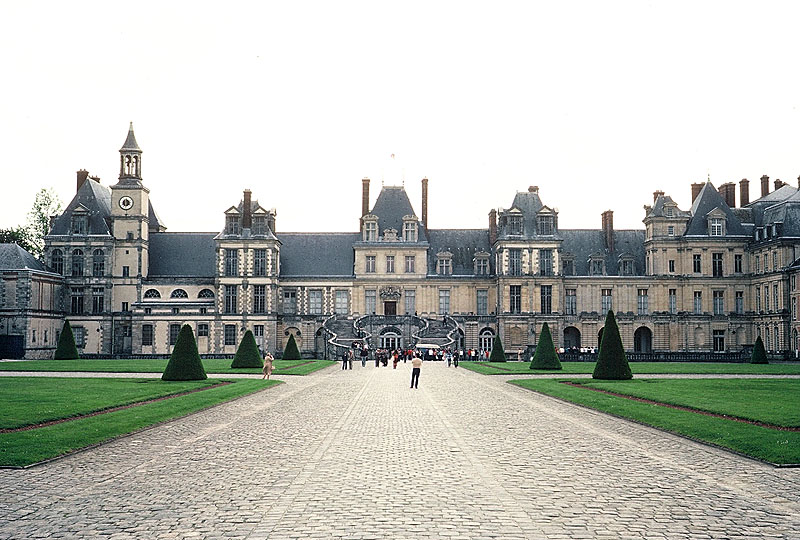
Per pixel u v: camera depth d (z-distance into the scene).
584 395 41.84
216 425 30.00
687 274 108.00
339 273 113.75
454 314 112.06
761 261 104.06
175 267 112.06
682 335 107.75
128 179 109.50
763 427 27.81
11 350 96.06
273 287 108.38
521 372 65.88
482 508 16.70
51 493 18.17
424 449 24.16
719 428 27.50
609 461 22.20
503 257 108.81
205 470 20.84
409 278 112.56
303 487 18.73
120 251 108.62
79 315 106.69
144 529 15.20
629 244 114.50
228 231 108.94
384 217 115.56
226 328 107.69
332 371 70.25
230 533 14.90
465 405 37.94
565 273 111.69
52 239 107.12
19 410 32.09
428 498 17.61
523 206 111.81
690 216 109.88
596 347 109.44
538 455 23.16
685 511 16.53
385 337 106.56
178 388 44.75
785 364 82.44
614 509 16.67
